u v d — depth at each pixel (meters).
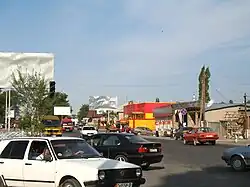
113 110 133.62
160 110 81.38
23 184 11.23
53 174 10.60
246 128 52.34
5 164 11.62
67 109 72.81
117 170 10.34
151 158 18.31
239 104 63.47
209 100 65.31
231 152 18.61
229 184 14.49
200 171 18.53
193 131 42.16
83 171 10.10
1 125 83.56
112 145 18.52
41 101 24.95
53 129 51.25
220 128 55.78
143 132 71.00
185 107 68.31
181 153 29.64
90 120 149.50
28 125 25.80
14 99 25.81
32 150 11.40
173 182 15.05
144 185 14.30
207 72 65.19
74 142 11.62
